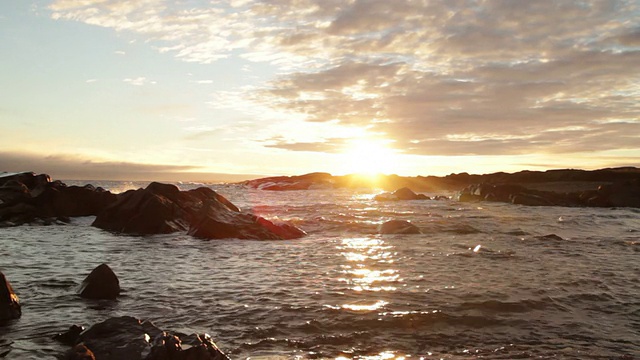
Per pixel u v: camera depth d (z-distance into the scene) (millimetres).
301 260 16016
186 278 12883
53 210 27625
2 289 9102
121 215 24516
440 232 24406
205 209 23219
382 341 8047
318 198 66500
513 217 33375
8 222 24750
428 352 7582
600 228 27281
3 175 30359
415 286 11945
